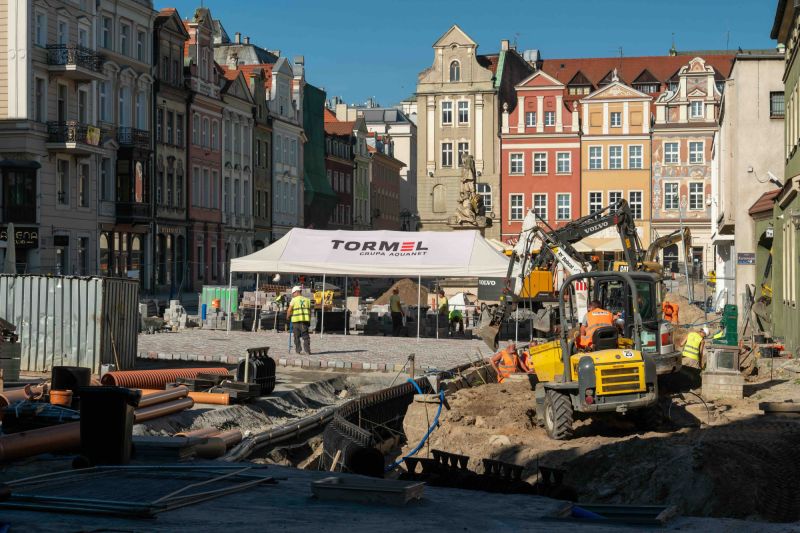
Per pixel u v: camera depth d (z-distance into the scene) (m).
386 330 47.06
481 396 23.61
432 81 98.94
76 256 60.94
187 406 20.39
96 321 26.17
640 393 18.70
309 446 20.23
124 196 66.56
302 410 24.36
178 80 76.75
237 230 88.38
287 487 11.41
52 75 58.50
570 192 95.25
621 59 106.62
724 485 13.60
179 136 76.94
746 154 44.41
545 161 95.81
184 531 8.60
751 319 39.75
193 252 78.75
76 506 9.55
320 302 50.47
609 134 94.62
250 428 21.27
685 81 93.62
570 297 24.25
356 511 9.93
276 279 66.19
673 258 94.44
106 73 65.12
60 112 59.97
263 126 94.56
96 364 26.14
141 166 67.50
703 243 93.06
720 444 15.18
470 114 98.19
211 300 48.84
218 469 12.51
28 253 56.53
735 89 44.56
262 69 95.00
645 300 22.89
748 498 13.35
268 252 42.72
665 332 23.20
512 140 96.19
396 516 9.72
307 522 9.16
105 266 65.19
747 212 44.41
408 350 36.88
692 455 14.34
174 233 75.06
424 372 28.73
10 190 55.28
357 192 127.69
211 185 82.75
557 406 18.83
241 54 108.44
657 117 94.06
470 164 68.62
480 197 69.19
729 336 27.81
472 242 40.84
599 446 17.61
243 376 23.81
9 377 22.91
